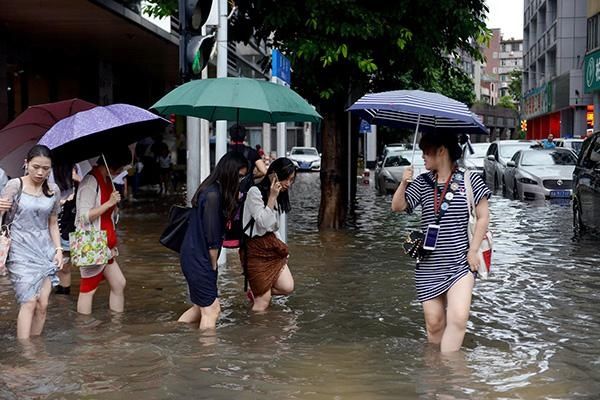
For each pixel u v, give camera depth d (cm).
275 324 698
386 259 1084
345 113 1522
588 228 1327
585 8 5088
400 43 1304
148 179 2780
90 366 560
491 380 531
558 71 5181
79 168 841
